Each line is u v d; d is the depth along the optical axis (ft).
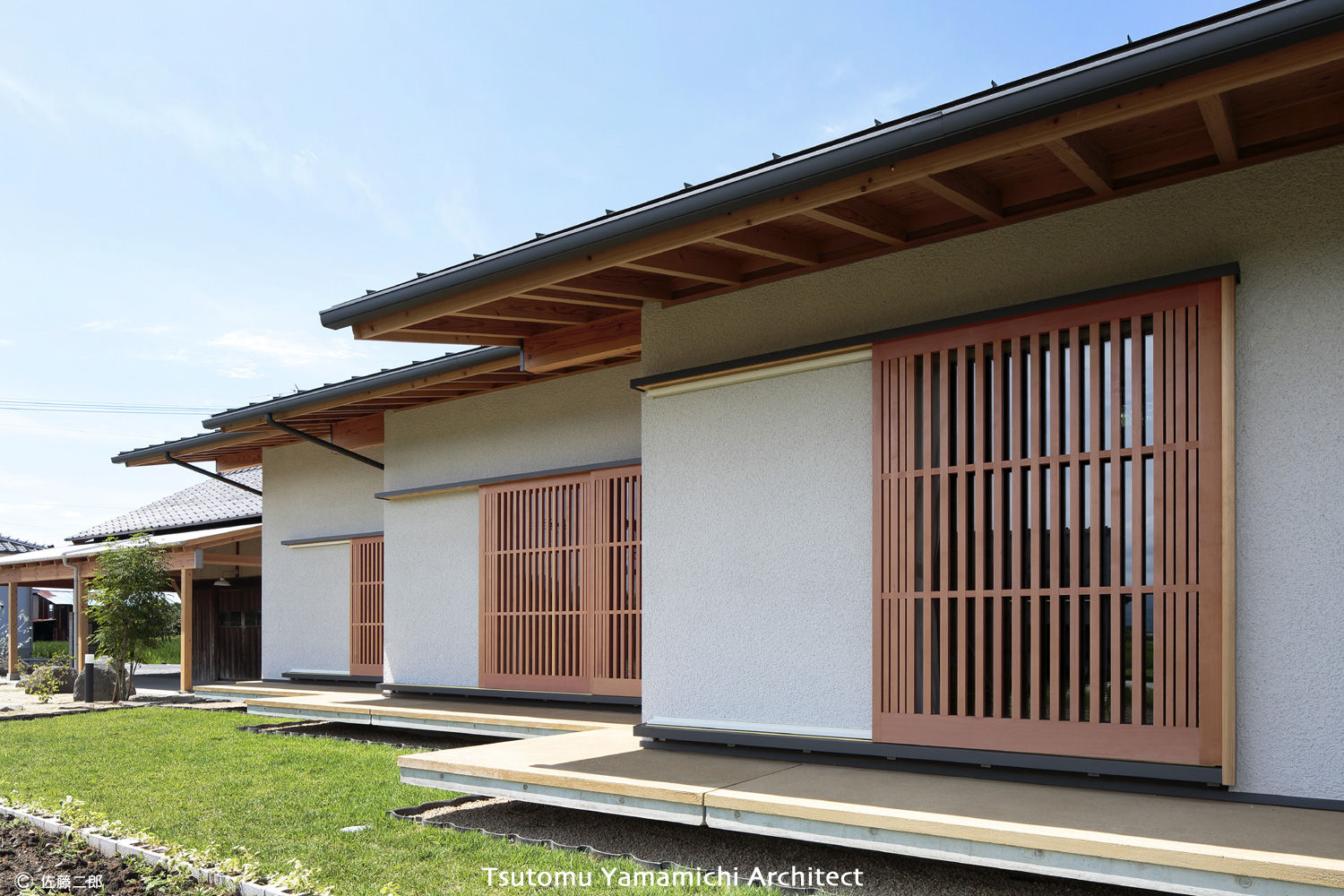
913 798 14.56
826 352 18.51
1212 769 13.85
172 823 19.04
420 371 30.40
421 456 35.04
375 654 38.29
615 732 23.03
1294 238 13.99
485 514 31.86
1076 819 12.96
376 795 21.40
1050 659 15.47
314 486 42.42
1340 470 13.39
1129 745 14.58
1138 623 14.69
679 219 16.10
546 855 16.21
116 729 34.24
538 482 30.32
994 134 13.00
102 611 47.06
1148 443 14.79
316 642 41.39
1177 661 14.24
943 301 17.52
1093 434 15.30
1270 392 14.01
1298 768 13.42
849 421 18.34
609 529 27.96
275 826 18.60
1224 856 11.03
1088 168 14.55
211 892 14.57
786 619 18.89
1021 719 15.69
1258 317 14.19
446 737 31.37
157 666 80.59
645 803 16.05
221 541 48.98
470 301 20.13
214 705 42.47
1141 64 11.42
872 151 13.74
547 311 23.80
